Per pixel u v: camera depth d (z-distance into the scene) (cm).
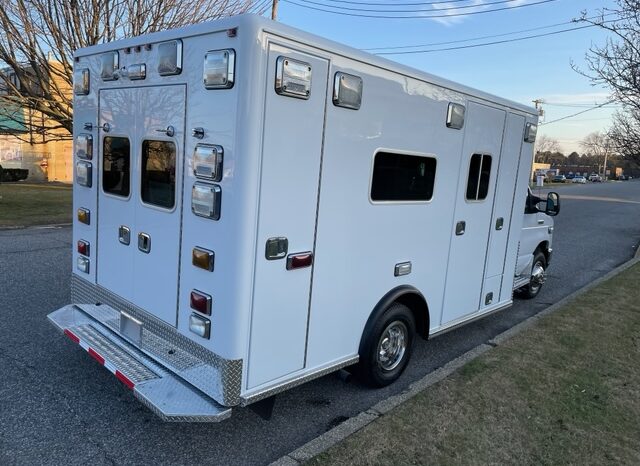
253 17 260
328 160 311
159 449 311
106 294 390
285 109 279
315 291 322
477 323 599
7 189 1980
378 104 338
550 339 518
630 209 2578
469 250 471
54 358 423
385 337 393
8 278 644
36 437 313
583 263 1020
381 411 354
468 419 349
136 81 337
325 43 294
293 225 298
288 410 369
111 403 359
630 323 585
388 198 364
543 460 309
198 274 298
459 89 414
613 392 405
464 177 443
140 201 342
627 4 835
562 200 2922
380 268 371
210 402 288
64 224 1133
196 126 291
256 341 292
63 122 1352
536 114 536
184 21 1280
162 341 332
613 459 315
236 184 270
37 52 1249
